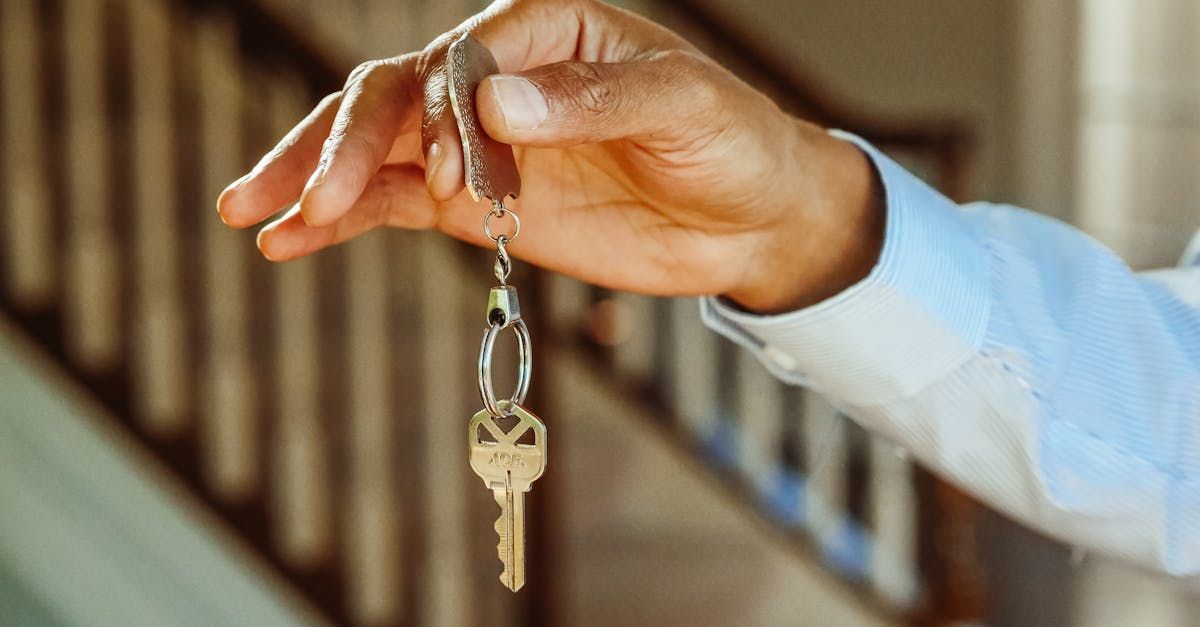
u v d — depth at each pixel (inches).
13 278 111.8
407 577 114.7
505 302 33.2
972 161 117.5
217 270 113.7
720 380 140.3
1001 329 39.7
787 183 36.1
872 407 41.1
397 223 36.2
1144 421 41.4
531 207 36.7
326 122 30.8
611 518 142.8
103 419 111.2
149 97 113.0
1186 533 40.5
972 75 156.3
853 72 164.9
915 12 159.3
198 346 115.5
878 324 38.5
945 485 119.8
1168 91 135.9
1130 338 42.3
